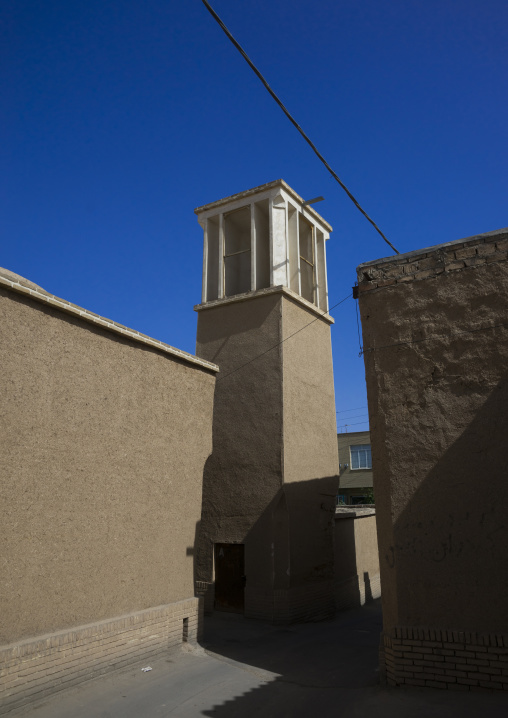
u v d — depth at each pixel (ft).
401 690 20.24
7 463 20.66
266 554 40.06
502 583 19.95
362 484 127.95
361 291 25.64
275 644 31.81
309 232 53.52
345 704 20.10
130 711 19.95
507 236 22.97
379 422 23.73
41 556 21.58
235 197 49.90
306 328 47.88
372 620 42.86
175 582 28.84
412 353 23.72
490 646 19.56
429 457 22.29
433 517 21.63
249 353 45.29
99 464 24.89
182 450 30.45
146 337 28.22
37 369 22.35
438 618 20.66
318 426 46.73
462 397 22.29
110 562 24.84
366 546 57.31
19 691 19.51
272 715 19.66
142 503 27.17
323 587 43.11
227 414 44.75
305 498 42.96
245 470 42.57
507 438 21.07
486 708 17.57
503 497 20.63
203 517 43.45
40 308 22.81
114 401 26.16
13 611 20.22
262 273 48.57
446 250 24.16
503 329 22.15
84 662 22.31
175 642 27.76
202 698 21.47
